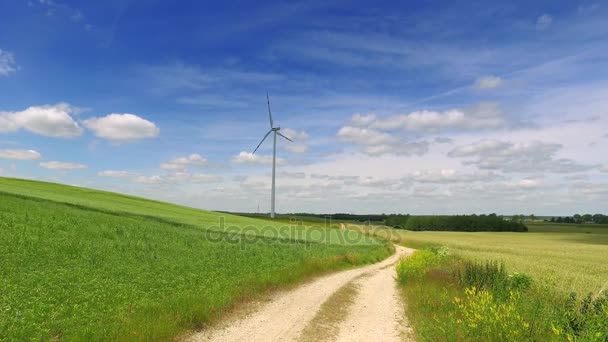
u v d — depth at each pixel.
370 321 16.47
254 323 14.74
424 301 18.42
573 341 10.56
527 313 12.95
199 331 13.26
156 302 14.77
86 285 15.70
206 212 80.69
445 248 43.75
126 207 53.31
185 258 24.45
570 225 176.62
